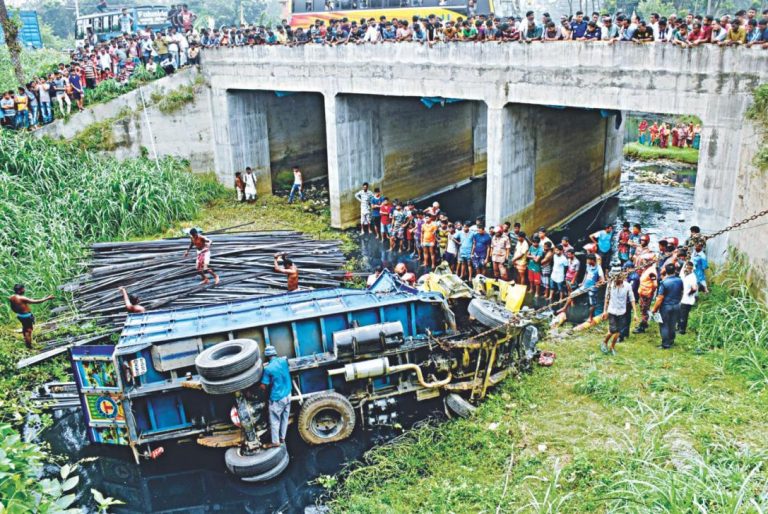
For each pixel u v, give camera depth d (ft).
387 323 34.63
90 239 59.36
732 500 22.16
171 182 71.56
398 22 65.82
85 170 66.85
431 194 88.02
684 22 49.49
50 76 74.95
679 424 30.37
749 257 40.88
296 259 52.54
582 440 30.50
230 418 33.47
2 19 77.05
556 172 69.31
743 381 34.04
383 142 76.07
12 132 67.41
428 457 31.40
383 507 27.63
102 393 32.60
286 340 34.58
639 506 23.44
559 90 51.03
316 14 90.27
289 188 88.07
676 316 38.37
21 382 40.40
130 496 31.55
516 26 61.26
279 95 77.87
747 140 41.96
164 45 82.38
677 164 103.60
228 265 50.29
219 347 31.42
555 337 42.83
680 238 66.54
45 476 32.68
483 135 96.17
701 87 43.86
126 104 74.90
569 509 25.73
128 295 44.83
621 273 38.09
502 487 27.81
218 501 30.99
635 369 36.40
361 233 70.08
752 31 45.91
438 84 58.59
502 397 35.17
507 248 52.70
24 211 57.57
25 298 42.34
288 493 30.86
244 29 82.94
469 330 36.83
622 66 47.24
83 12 260.01
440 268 41.04
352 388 34.88
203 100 78.79
